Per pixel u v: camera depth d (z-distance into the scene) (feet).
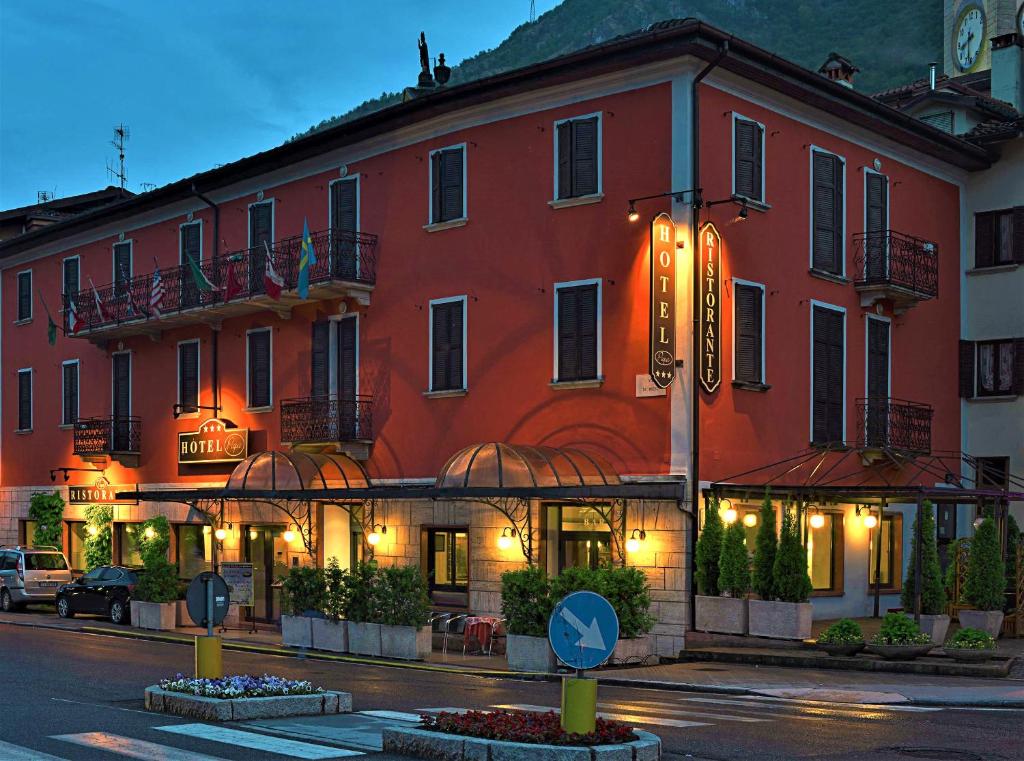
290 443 100.17
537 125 87.04
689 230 78.69
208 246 114.21
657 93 80.69
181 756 36.17
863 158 95.04
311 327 103.09
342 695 48.01
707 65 79.66
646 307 80.18
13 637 89.20
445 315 92.22
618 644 71.10
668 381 77.61
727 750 40.14
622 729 36.29
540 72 84.53
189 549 115.34
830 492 77.87
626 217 81.66
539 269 86.28
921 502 75.10
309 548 99.60
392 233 96.68
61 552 126.72
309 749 37.63
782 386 85.66
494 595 86.53
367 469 97.35
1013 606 84.84
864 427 92.79
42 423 135.95
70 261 132.98
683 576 76.95
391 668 73.67
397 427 95.14
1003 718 50.01
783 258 86.48
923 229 101.50
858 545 92.68
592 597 35.99
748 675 66.54
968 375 105.40
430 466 92.43
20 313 141.18
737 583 75.36
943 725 47.29
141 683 58.29
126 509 122.11
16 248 139.74
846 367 91.97
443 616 84.17
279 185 106.93
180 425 116.26
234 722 44.06
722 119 81.61
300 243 103.81
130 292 120.88
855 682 62.85
